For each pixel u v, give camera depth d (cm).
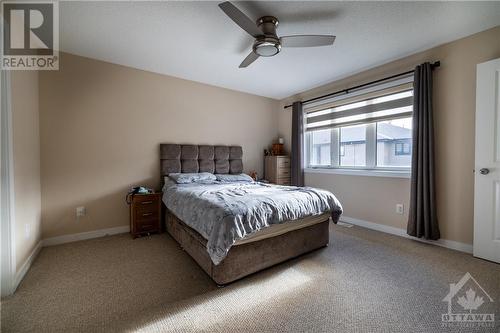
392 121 317
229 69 333
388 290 178
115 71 312
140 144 332
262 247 204
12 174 172
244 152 446
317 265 221
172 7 197
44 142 267
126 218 322
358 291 177
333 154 395
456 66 252
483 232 228
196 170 374
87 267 216
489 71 220
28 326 139
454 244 256
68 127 281
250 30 196
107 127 307
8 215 169
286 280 194
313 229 250
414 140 274
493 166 220
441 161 264
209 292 177
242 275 192
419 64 280
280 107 494
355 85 351
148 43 258
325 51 278
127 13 204
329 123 396
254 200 208
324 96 391
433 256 238
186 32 236
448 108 258
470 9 199
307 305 161
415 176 276
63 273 204
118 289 180
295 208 220
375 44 261
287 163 456
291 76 361
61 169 278
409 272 205
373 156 338
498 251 218
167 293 176
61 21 214
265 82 389
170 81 357
